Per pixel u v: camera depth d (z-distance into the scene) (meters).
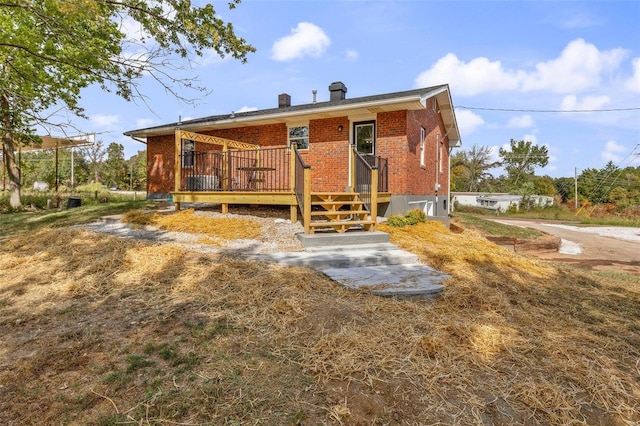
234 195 8.55
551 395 2.47
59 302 3.92
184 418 2.13
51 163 33.22
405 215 9.68
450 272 5.38
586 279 6.21
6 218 11.15
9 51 7.43
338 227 7.09
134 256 5.30
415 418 2.21
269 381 2.50
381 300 4.04
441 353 2.92
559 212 31.91
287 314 3.49
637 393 2.58
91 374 2.56
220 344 2.97
